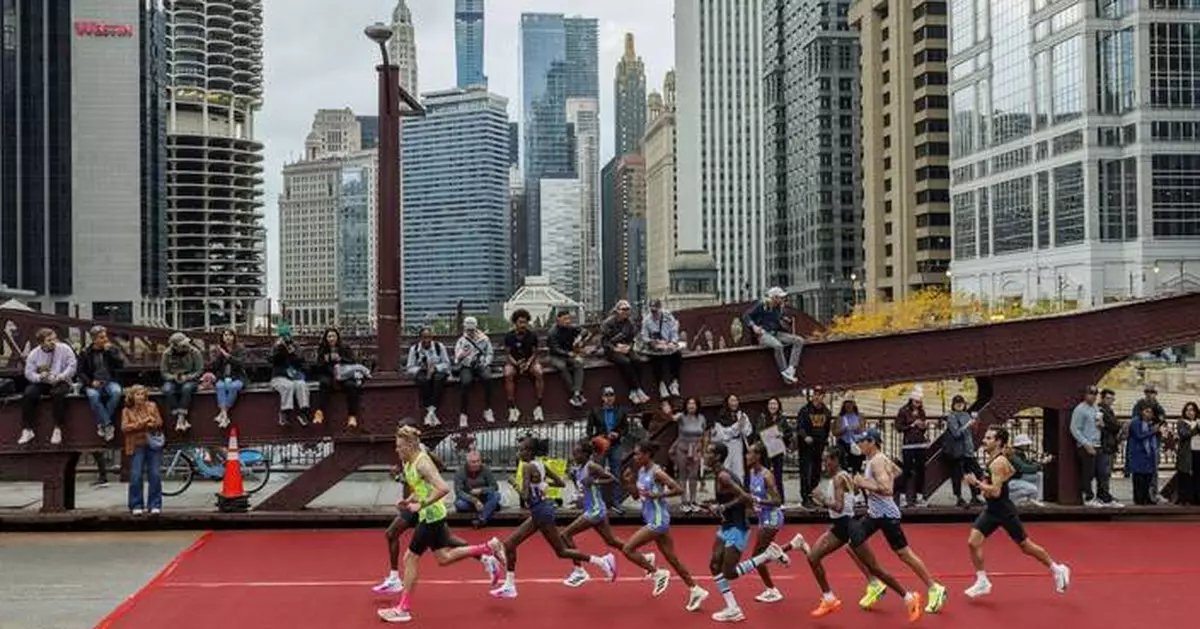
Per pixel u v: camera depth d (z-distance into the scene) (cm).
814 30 17600
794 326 2942
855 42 17538
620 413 1795
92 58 15738
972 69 12400
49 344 1739
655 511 1219
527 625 1150
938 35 14162
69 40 15650
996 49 11794
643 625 1149
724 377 1853
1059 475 1875
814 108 17650
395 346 2148
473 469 1742
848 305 16350
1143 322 1911
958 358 1881
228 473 1777
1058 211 10519
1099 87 10000
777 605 1240
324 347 1795
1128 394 5022
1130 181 9794
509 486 2111
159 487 1752
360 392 1795
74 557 1509
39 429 1747
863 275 15675
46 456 1752
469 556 1220
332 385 1775
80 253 15688
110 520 1703
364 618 1180
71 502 1825
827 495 1349
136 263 15912
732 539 1156
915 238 14438
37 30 15538
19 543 1612
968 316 10450
